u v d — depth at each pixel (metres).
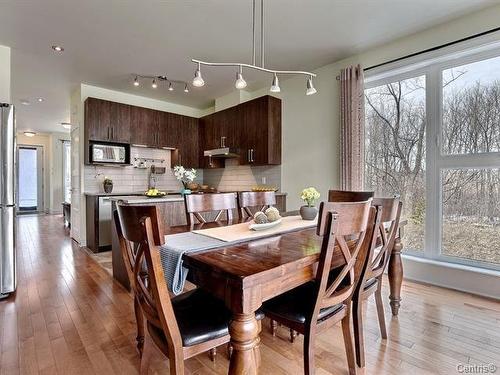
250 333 0.99
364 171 3.33
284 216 2.42
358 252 1.41
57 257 3.82
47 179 9.23
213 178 5.73
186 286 2.81
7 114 2.55
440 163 2.89
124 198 3.54
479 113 2.67
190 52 3.38
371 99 3.45
